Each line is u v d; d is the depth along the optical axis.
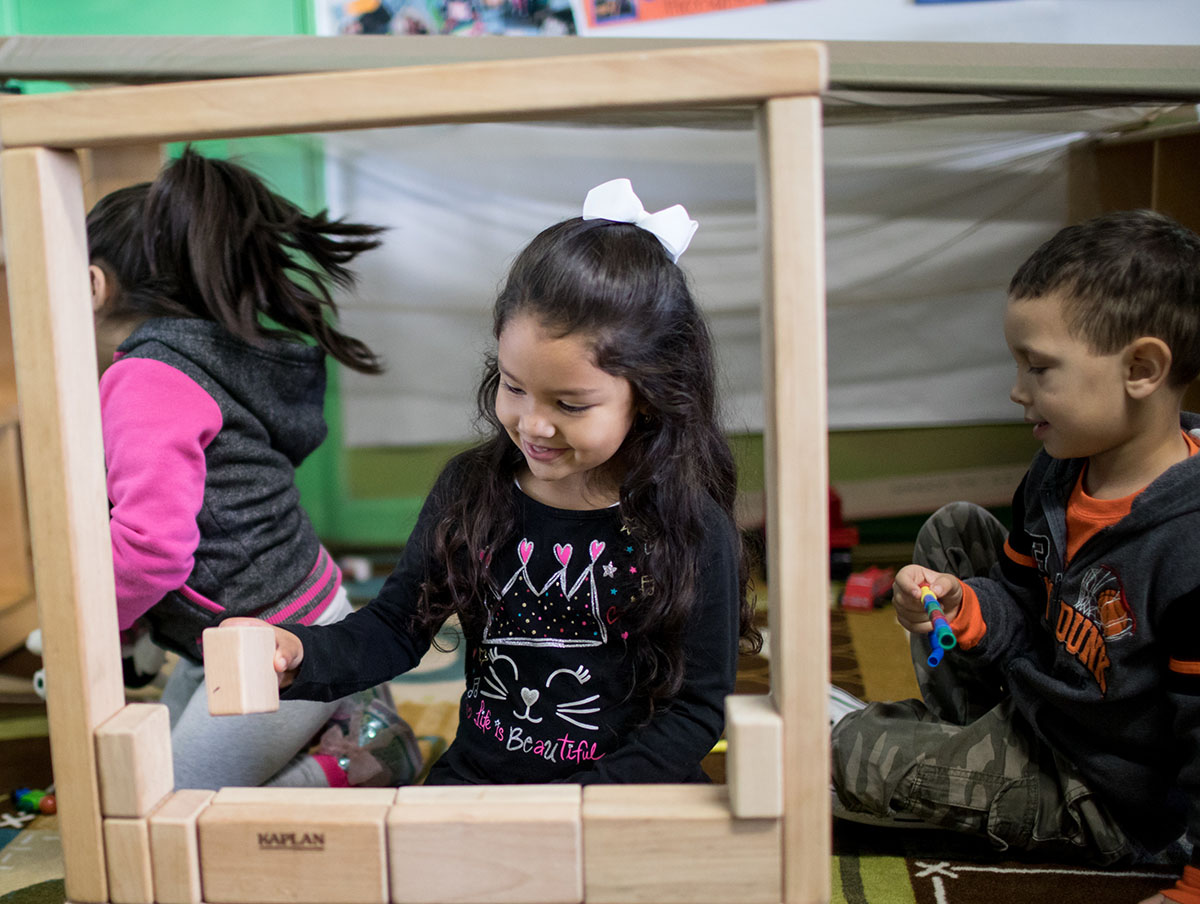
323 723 1.04
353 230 1.09
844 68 1.12
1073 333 0.80
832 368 1.96
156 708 0.63
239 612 0.99
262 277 1.01
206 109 0.56
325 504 1.96
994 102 1.29
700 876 0.58
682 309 0.75
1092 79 1.14
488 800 0.60
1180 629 0.79
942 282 1.91
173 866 0.59
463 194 1.87
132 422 0.91
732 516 0.84
